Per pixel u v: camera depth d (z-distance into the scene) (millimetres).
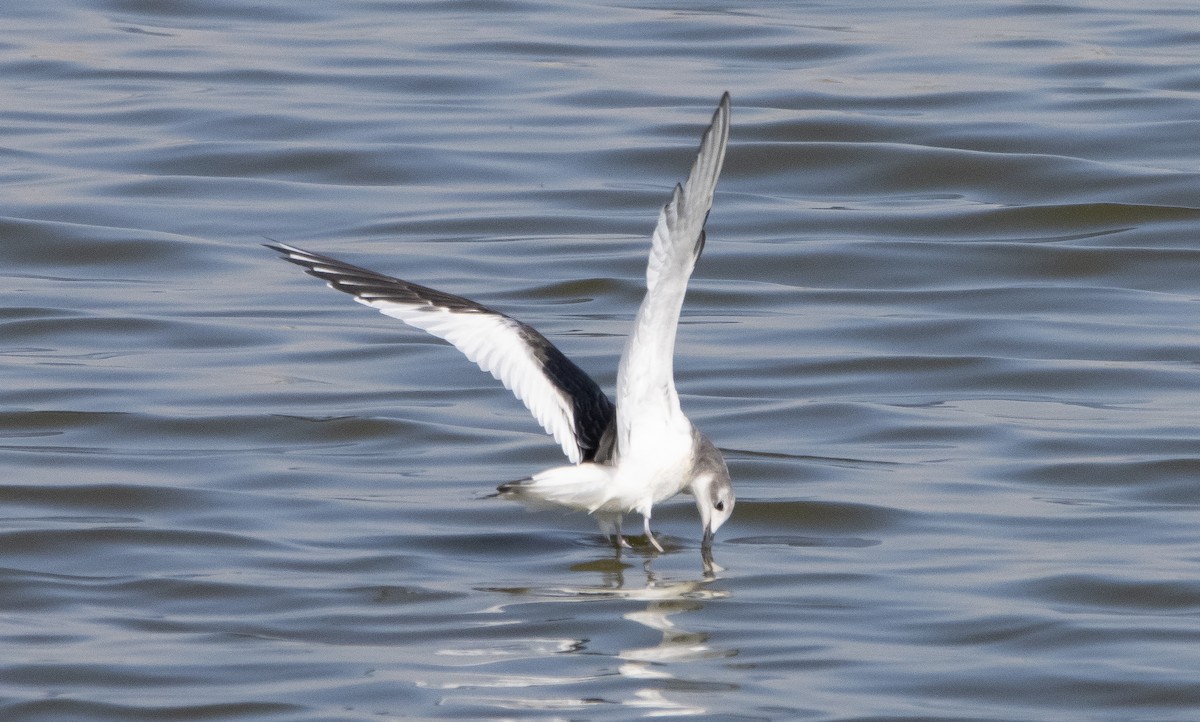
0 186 22516
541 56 28578
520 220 21797
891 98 26016
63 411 15312
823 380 16781
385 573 11922
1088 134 24438
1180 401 16031
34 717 9508
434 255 20531
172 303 18906
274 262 20406
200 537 12555
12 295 19062
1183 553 12242
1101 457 14375
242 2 32125
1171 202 22438
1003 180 23297
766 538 12867
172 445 14797
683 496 13727
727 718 9438
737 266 20391
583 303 19141
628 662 10258
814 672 10125
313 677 10039
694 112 25531
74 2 32031
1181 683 9969
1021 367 16969
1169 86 26391
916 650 10500
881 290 19688
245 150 24125
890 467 14336
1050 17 30625
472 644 10570
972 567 12031
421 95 26641
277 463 14328
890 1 32281
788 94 26281
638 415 10945
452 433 15039
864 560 12234
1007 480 13992
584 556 12375
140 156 23891
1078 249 20438
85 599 11391
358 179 23359
